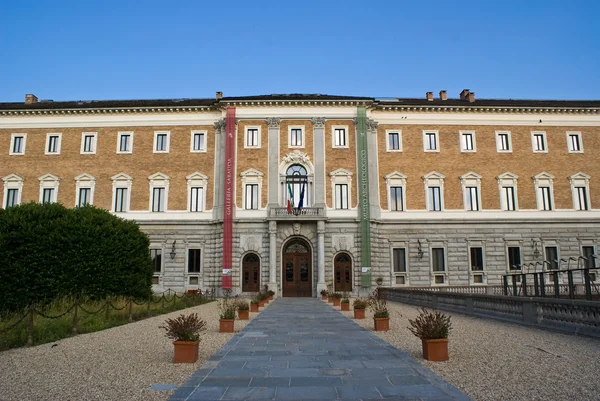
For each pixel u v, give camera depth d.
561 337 15.39
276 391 8.88
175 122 46.91
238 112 46.09
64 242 27.11
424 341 11.97
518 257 45.72
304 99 45.84
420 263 45.06
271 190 44.56
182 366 11.39
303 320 22.33
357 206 44.62
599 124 48.34
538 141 47.97
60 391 9.08
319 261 42.94
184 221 44.84
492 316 21.70
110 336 17.09
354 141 45.94
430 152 46.97
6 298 25.53
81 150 46.62
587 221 46.38
